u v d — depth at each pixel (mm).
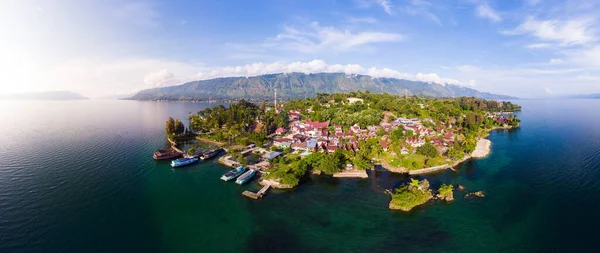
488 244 68250
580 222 77562
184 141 179000
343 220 79000
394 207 85250
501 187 101500
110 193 95062
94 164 125000
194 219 79500
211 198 93188
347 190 99500
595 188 98625
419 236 71375
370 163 126312
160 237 70438
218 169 123312
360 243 68500
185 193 97000
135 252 64125
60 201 87438
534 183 105000
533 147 163500
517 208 85625
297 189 100875
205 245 67500
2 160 126125
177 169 122375
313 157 121062
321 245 67688
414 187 92500
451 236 71438
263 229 74688
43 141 168000
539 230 74000
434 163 125250
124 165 125438
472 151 144875
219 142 174625
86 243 66625
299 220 79188
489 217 80500
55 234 69562
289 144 156000
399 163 124188
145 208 85375
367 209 85312
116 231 72375
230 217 80812
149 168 122750
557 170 118938
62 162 125938
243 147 159000
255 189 100875
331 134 182000
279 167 116688
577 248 66375
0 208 81500
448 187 92938
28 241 66188
